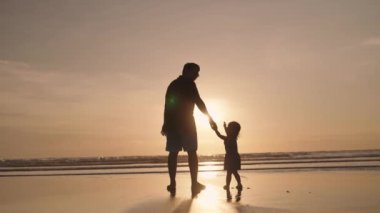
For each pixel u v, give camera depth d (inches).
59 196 239.9
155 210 168.1
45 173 547.5
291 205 180.9
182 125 236.2
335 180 321.1
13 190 293.6
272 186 288.7
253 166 604.1
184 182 335.3
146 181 356.2
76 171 587.2
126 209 173.0
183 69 248.1
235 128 279.4
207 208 171.2
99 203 198.2
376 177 339.3
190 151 235.3
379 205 176.7
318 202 190.5
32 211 178.9
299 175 391.5
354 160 751.7
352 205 178.2
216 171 507.8
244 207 174.1
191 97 241.6
